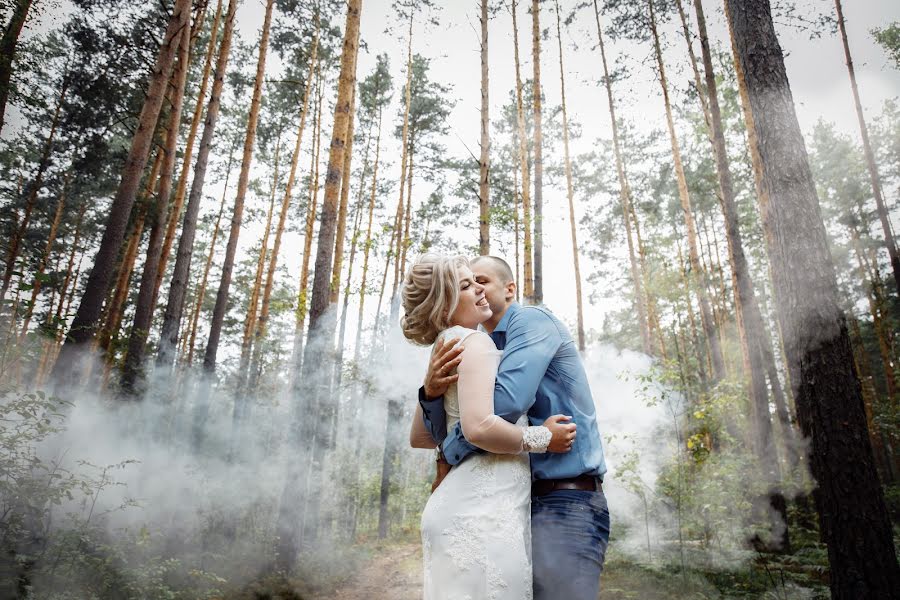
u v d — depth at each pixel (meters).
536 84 12.95
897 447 17.20
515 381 1.37
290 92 17.86
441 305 1.47
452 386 1.43
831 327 3.86
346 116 8.70
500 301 1.79
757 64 4.54
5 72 8.56
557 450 1.37
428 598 1.27
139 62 12.27
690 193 19.64
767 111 4.41
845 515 3.60
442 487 1.35
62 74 12.82
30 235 16.16
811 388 3.88
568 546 1.34
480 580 1.19
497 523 1.25
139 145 7.18
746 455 7.22
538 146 12.74
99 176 15.63
